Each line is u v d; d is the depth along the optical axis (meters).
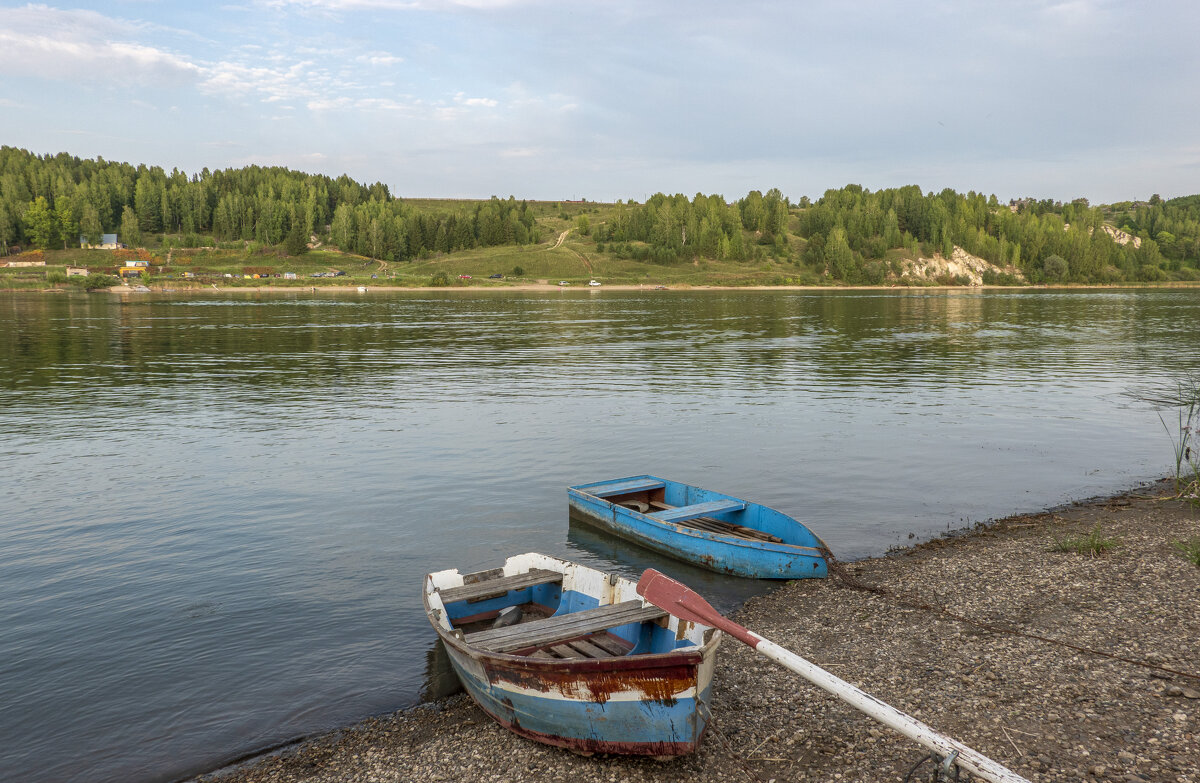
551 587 11.77
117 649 11.54
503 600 11.69
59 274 184.12
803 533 14.51
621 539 16.33
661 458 23.33
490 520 17.73
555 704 8.56
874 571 14.33
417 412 31.03
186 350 53.78
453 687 10.41
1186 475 21.31
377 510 18.44
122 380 39.72
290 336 64.75
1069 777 7.77
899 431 27.12
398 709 9.88
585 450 24.36
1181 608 11.94
